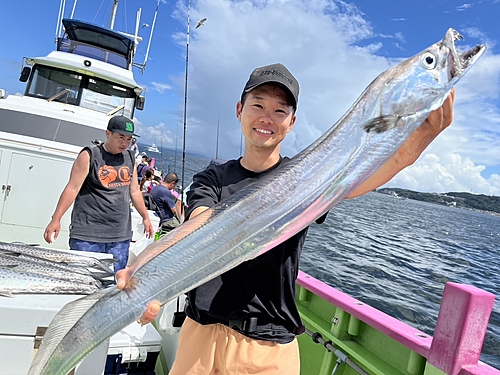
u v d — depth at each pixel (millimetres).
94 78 6902
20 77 6684
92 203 3525
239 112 1943
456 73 1448
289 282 1668
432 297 9391
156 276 1571
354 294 8938
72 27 7348
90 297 1751
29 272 2221
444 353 1738
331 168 1485
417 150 1547
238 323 1653
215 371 1695
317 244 14305
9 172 4363
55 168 4496
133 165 3840
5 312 1871
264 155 1780
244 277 1652
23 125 5047
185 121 4668
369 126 1465
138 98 7555
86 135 5324
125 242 3756
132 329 2766
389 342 2277
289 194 1495
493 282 12523
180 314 2508
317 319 2859
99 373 2010
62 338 1713
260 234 1487
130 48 7832
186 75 4695
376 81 1492
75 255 2764
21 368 1903
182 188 4523
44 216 4496
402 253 15141
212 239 1521
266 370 1632
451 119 1484
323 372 2617
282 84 1648
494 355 6516
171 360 2852
